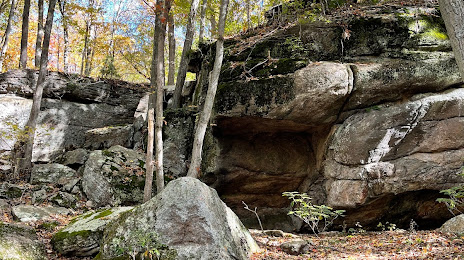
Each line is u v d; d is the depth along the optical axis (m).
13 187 9.89
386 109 8.66
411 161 8.25
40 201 9.60
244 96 9.23
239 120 9.58
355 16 9.70
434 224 8.94
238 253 5.49
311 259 5.87
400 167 8.25
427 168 8.11
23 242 5.74
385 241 7.00
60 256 6.02
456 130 8.09
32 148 11.85
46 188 10.12
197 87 12.66
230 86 9.44
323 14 10.41
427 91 8.72
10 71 13.51
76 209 9.55
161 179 9.03
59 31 21.84
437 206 8.54
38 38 15.64
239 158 10.12
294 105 8.73
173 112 12.35
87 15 19.77
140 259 5.06
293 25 10.00
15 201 9.43
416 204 8.61
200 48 12.74
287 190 10.53
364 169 8.38
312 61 9.35
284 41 9.85
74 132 13.90
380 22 9.27
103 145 12.70
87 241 6.06
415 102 8.43
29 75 13.68
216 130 10.15
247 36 11.09
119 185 10.12
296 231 9.63
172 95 15.05
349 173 8.57
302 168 10.24
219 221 5.59
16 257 5.23
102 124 14.56
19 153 12.16
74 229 6.45
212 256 4.96
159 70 9.31
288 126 9.68
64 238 6.14
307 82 8.60
